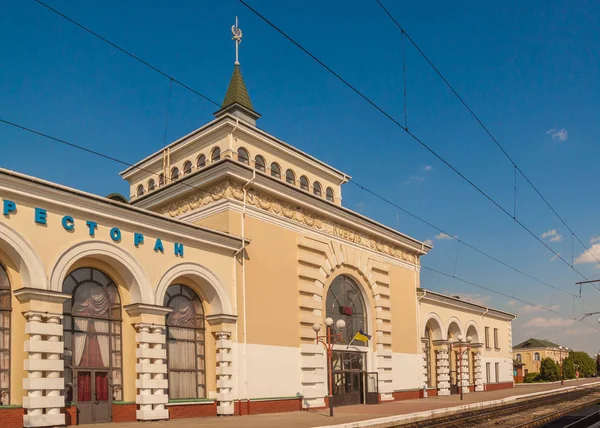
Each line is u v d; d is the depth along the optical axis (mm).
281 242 27047
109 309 20469
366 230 32938
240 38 33344
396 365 34688
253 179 25500
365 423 20484
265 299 25625
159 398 20438
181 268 22109
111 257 19766
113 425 18656
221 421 20719
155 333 20672
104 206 19594
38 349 17078
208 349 23516
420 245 38594
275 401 25172
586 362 102688
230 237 24078
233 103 31406
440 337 41500
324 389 28281
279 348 25953
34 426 16625
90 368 19484
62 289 18969
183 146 30219
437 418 24453
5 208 17016
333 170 33781
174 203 27250
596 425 21984
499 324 52906
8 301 17422
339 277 31172
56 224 18281
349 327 31312
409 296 37344
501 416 26047
